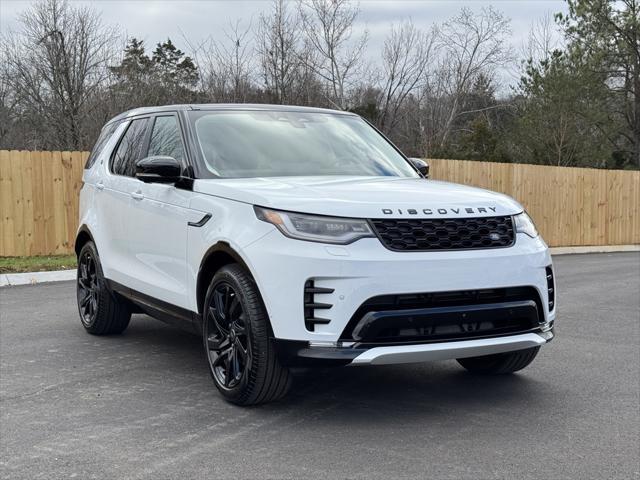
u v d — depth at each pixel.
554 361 6.04
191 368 5.68
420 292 4.09
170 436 4.12
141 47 22.83
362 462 3.73
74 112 22.58
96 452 3.87
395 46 29.56
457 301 4.23
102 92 22.31
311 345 4.08
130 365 5.77
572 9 31.14
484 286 4.25
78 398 4.86
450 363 5.89
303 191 4.43
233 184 4.71
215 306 4.69
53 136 22.47
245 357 4.42
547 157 27.78
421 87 30.73
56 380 5.32
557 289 10.67
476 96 32.88
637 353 6.36
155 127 6.03
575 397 4.95
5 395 4.93
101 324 6.68
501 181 17.16
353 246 4.06
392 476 3.55
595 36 30.91
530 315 4.45
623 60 32.53
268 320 4.23
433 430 4.23
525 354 5.15
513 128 31.06
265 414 4.52
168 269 5.32
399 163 6.01
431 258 4.14
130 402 4.78
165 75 22.75
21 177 12.10
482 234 4.38
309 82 25.14
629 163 33.59
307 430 4.22
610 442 4.06
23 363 5.81
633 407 4.73
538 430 4.25
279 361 4.24
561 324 7.81
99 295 6.61
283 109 6.08
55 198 12.39
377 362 4.04
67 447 3.95
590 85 28.03
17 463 3.72
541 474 3.59
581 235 19.31
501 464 3.72
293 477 3.54
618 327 7.64
